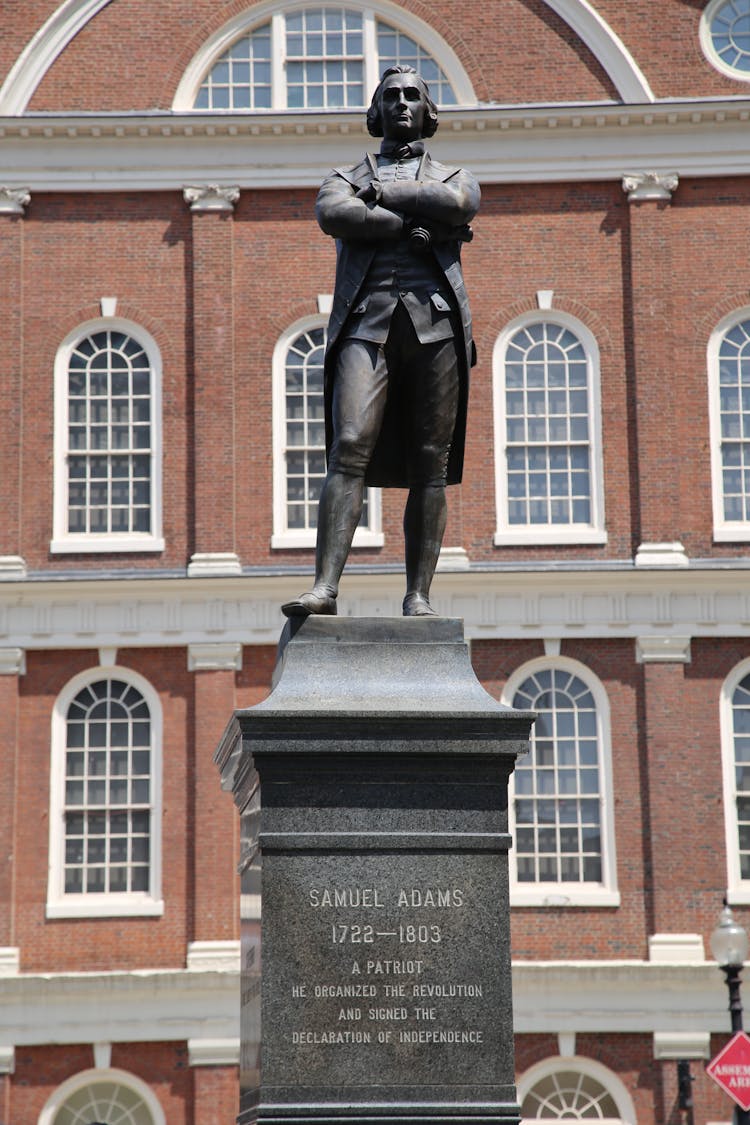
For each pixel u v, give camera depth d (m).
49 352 41.03
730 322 41.41
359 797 9.59
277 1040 9.28
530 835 39.19
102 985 37.78
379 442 11.32
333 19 42.78
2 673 39.41
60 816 39.03
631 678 39.72
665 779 39.19
